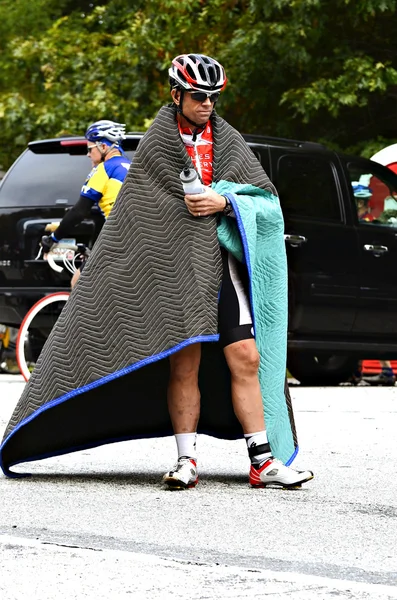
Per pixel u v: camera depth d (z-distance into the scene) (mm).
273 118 41688
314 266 25891
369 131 41625
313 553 9789
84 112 42375
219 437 13727
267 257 12930
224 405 13461
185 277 12492
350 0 38031
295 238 25578
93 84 43125
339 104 38719
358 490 12945
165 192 12648
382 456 15641
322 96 38250
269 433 13125
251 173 12914
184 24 41344
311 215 25969
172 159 12656
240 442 17062
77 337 12734
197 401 13078
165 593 8398
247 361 12805
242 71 40156
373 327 26953
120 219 12734
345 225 26469
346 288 26375
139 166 12711
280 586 8609
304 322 25859
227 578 8828
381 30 40688
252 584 8656
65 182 25750
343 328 26484
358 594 8391
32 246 25641
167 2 40938
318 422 19375
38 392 12930
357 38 40625
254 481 13031
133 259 12633
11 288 25781
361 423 19297
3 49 51281
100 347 12656
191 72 12578
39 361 13023
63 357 12805
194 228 12539
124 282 12633
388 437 17578
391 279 27156
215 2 40781
